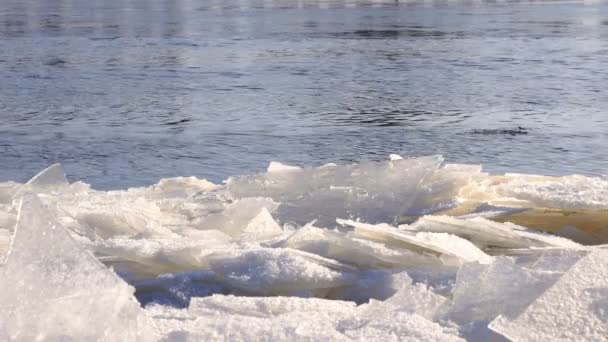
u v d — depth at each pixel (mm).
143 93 36219
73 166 21203
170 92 36562
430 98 34125
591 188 6895
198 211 7207
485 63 48438
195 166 21438
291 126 27562
